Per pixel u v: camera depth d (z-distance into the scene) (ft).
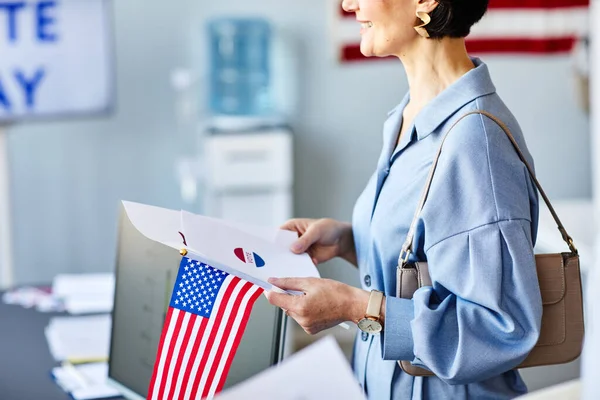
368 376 6.04
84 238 17.19
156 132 17.08
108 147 17.01
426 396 5.67
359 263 6.31
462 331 5.11
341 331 16.99
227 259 5.62
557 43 17.29
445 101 5.52
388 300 5.34
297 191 17.63
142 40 16.83
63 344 8.23
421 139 5.65
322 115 17.47
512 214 5.13
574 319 5.47
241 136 16.01
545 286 5.42
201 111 17.11
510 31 17.28
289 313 5.41
